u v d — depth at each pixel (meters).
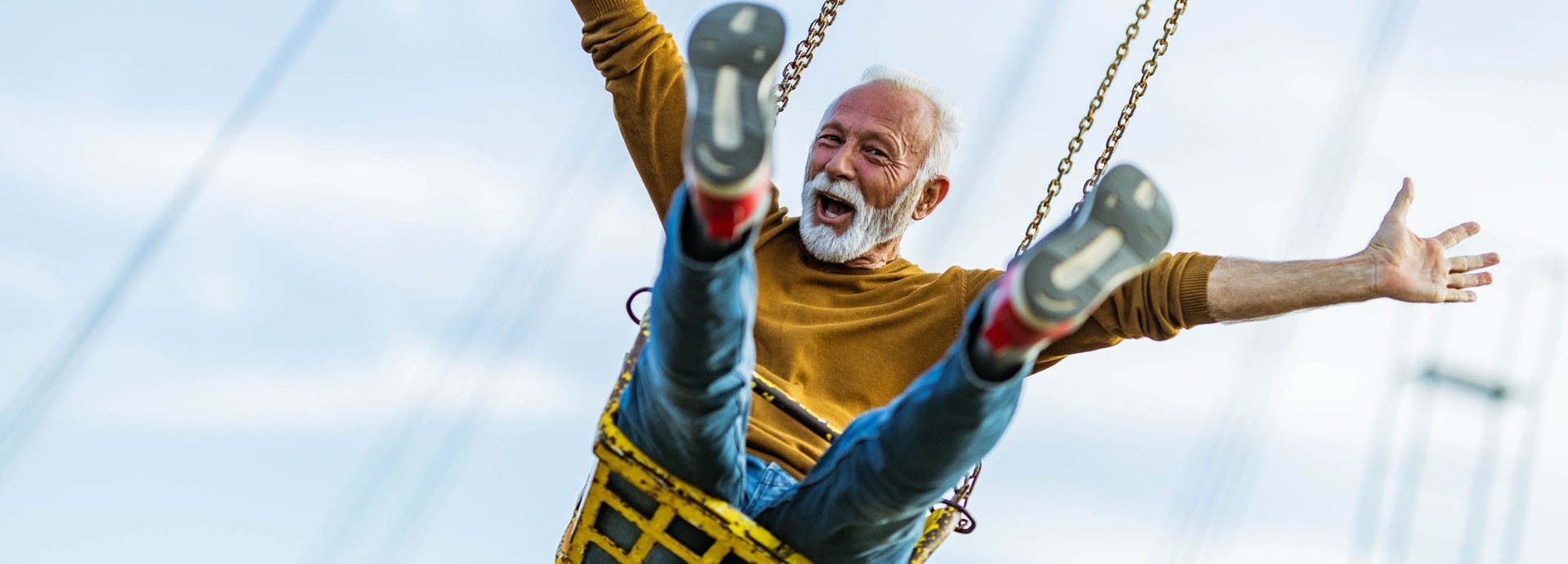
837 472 3.08
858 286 3.96
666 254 2.76
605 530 3.30
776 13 2.71
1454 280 3.70
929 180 4.14
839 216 4.02
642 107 4.17
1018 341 2.57
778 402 3.59
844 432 3.12
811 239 3.99
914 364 3.80
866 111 4.10
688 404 2.92
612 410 3.19
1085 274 2.55
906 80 4.19
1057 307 2.51
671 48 4.25
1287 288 3.69
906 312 3.83
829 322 3.83
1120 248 2.62
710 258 2.67
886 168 4.04
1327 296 3.66
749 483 3.42
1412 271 3.67
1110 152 4.14
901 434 2.90
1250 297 3.70
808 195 4.04
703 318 2.75
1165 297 3.72
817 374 3.76
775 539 3.14
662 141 4.12
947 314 3.81
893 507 3.00
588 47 4.28
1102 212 2.64
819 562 3.18
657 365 2.90
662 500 3.13
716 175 2.47
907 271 4.04
